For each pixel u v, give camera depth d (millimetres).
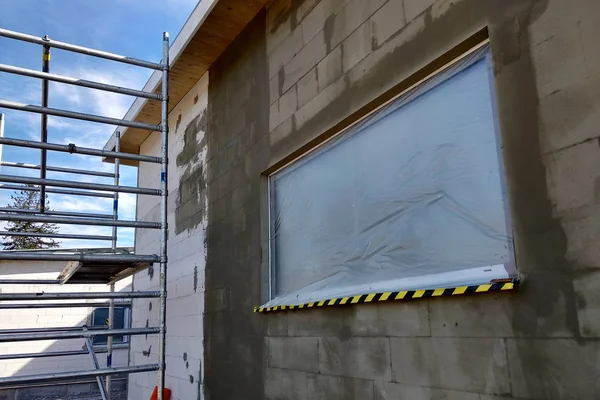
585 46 1795
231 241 4367
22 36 3246
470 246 2264
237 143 4465
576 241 1745
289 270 3621
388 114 2863
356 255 2984
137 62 3674
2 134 5801
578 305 1710
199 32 4641
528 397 1835
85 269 4648
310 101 3434
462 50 2355
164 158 3588
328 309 3018
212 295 4629
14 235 5430
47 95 3592
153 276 6938
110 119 3490
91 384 10719
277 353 3482
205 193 5078
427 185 2549
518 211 1964
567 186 1799
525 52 2008
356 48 3025
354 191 3070
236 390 3992
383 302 2600
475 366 2061
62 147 3309
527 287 1888
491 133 2229
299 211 3594
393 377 2479
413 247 2584
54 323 10805
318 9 3465
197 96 5602
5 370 10148
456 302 2186
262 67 4164
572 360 1706
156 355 6328
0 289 10227
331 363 2934
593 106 1749
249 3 4223
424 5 2543
